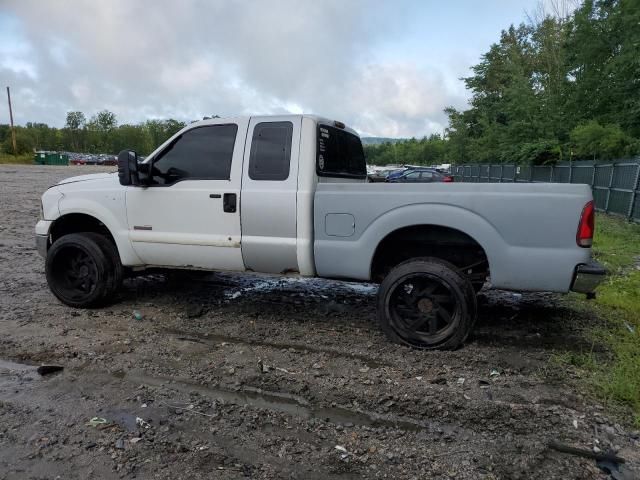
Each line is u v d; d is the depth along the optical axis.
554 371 3.86
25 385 3.68
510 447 2.91
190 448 2.88
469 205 4.08
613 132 17.64
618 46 20.25
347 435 3.04
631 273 7.10
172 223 5.04
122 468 2.70
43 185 24.98
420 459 2.80
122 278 5.56
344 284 6.62
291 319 5.14
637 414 3.24
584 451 2.86
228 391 3.60
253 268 4.86
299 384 3.67
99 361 4.08
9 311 5.37
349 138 5.54
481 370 3.90
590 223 3.87
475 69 45.78
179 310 5.43
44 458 2.78
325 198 4.47
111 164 71.56
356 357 4.16
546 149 23.42
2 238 10.10
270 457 2.81
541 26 31.84
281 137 4.65
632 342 4.38
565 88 24.19
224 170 4.83
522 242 3.98
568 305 5.57
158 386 3.66
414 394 3.51
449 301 4.23
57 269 5.50
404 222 4.24
